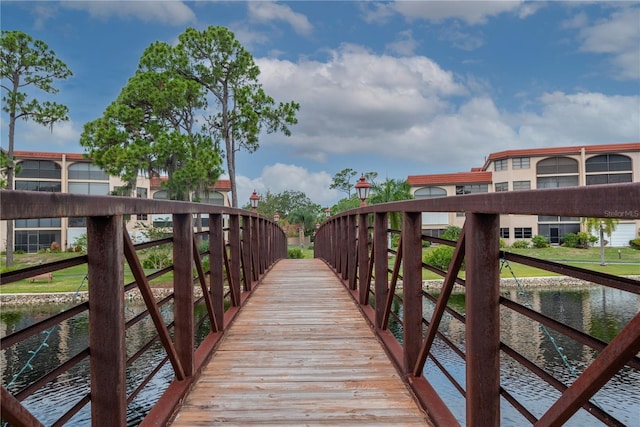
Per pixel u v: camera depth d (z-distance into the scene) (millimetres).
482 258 1642
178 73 23766
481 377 1640
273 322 4355
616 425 1089
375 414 2340
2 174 24984
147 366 8375
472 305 1650
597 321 11906
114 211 1527
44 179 33156
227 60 23703
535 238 33500
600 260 27375
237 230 4977
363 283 4801
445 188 37531
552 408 1253
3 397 993
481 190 37250
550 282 19266
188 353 2715
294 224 45156
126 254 1785
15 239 32438
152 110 22578
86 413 6273
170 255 19609
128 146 20922
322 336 3844
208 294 3455
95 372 1574
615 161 34438
